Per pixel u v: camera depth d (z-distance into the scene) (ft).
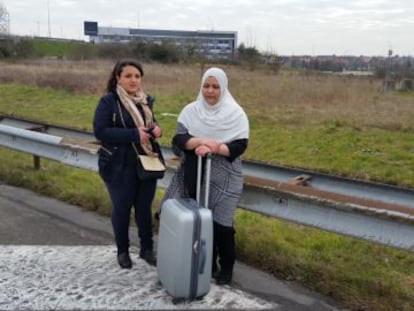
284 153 31.30
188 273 11.39
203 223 11.28
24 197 20.26
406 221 11.27
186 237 11.23
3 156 27.32
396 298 12.15
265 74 101.19
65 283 12.74
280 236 16.70
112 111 12.98
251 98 59.47
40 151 21.99
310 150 31.86
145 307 11.62
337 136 35.96
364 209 11.93
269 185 13.99
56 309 11.46
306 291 12.64
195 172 12.54
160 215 12.23
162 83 72.08
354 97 62.44
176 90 64.80
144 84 70.23
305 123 41.42
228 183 12.52
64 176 23.31
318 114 46.60
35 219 17.67
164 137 34.91
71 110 48.08
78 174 23.80
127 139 12.82
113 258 14.39
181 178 13.09
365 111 49.67
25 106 51.67
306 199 13.00
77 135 23.50
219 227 12.65
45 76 74.54
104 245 15.42
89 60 140.15
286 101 57.11
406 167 27.96
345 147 32.55
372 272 13.79
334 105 54.65
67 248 15.10
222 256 12.90
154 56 138.62
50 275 13.17
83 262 14.07
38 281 12.82
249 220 18.61
